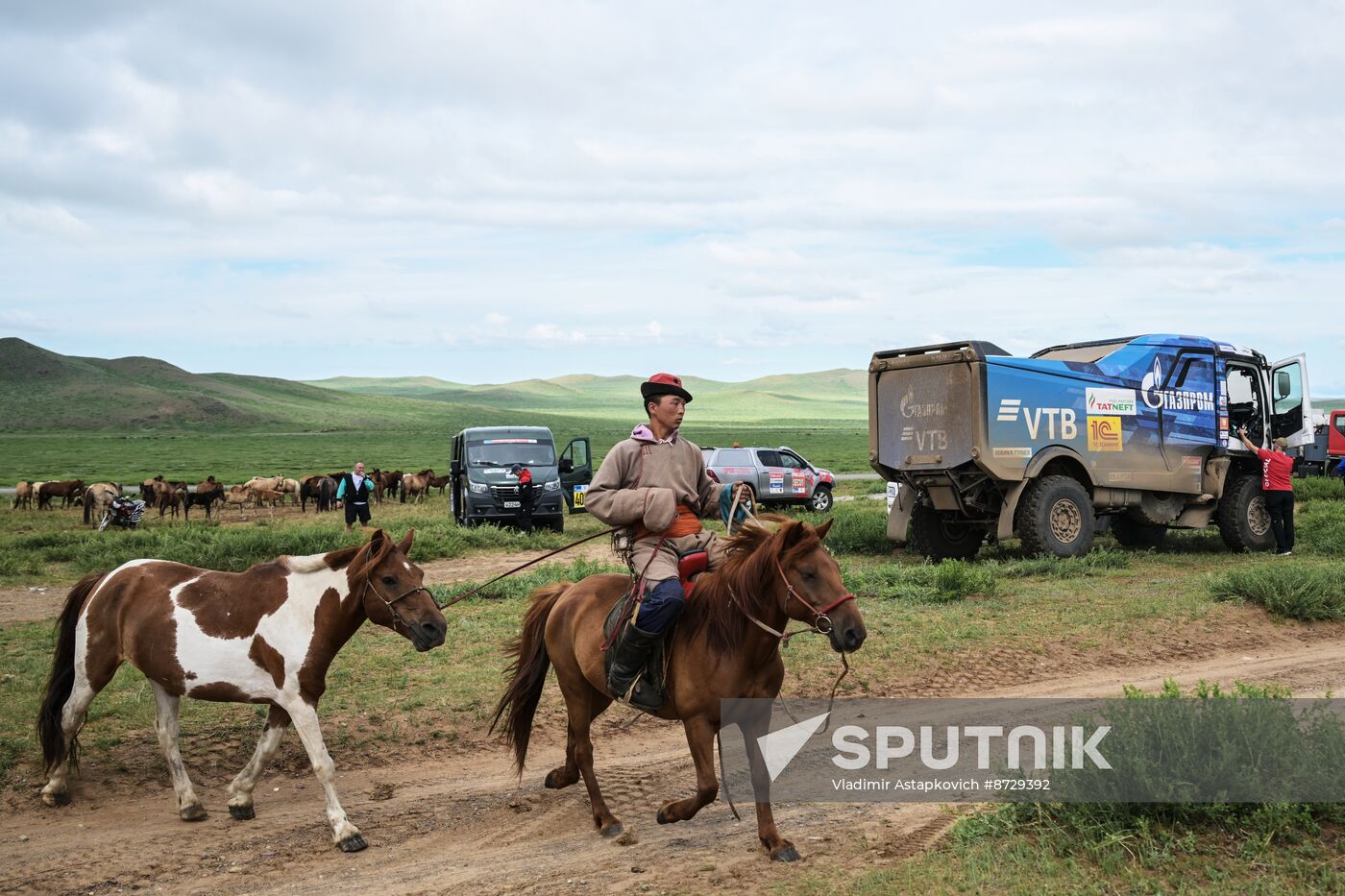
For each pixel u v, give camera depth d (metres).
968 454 15.61
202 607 6.57
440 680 9.51
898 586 13.73
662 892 5.16
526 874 5.63
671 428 6.02
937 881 4.98
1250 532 18.28
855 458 78.44
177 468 78.19
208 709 8.59
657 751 8.02
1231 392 19.06
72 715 6.82
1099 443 16.70
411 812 6.80
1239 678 9.55
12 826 6.55
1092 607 12.38
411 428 197.38
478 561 19.31
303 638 6.43
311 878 5.76
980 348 15.62
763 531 5.71
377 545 6.54
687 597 5.79
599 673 6.05
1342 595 12.21
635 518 5.79
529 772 7.62
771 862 5.49
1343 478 32.28
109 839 6.33
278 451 114.75
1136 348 17.31
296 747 7.95
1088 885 4.77
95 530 27.41
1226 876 4.76
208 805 7.00
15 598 15.35
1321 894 4.52
